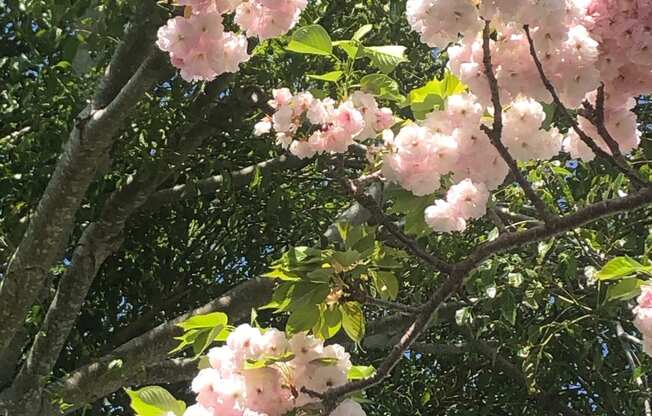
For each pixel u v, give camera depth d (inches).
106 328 240.1
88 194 203.3
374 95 98.3
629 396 225.6
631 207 79.4
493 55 76.0
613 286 96.4
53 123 189.6
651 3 73.0
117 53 152.8
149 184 182.5
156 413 71.7
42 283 164.1
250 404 70.4
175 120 199.6
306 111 94.3
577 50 74.0
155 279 244.7
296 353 73.7
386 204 190.9
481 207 86.0
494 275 158.2
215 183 214.2
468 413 256.2
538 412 259.8
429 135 85.6
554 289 182.4
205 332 77.9
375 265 87.4
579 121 87.3
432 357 282.5
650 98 218.1
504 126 83.4
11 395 173.0
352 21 201.2
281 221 216.1
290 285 80.3
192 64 82.9
